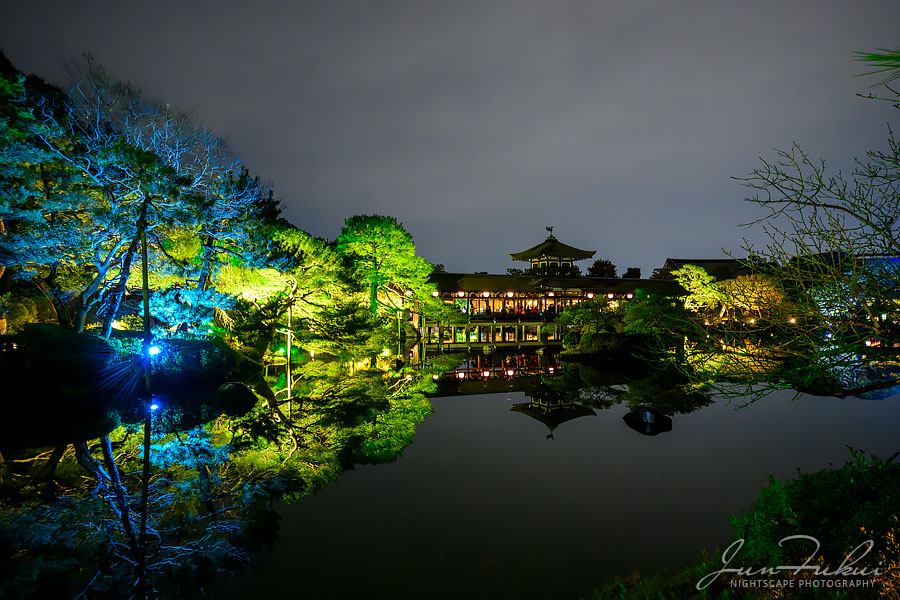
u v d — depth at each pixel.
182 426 18.83
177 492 12.37
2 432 17.33
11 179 19.36
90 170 20.09
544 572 8.59
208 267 25.92
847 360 5.11
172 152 23.08
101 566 8.84
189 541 9.81
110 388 22.55
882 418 19.98
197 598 7.89
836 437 17.20
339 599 7.82
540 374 37.22
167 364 24.36
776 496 7.04
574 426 20.08
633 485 13.00
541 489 12.77
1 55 19.98
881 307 5.00
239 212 23.88
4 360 20.72
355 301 31.36
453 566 8.80
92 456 15.05
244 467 14.38
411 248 41.25
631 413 20.72
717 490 12.53
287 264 24.03
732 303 6.04
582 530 10.24
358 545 9.66
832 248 5.09
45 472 13.55
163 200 20.84
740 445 16.64
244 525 10.55
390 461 15.26
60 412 20.12
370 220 39.06
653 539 9.80
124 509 11.30
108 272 25.17
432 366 41.53
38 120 18.22
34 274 22.30
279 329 29.44
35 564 8.85
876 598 4.79
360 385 29.78
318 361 39.78
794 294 5.54
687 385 29.30
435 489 12.76
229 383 23.36
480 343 57.44
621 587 6.80
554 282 61.97
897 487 5.98
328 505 11.70
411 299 46.41
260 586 8.18
